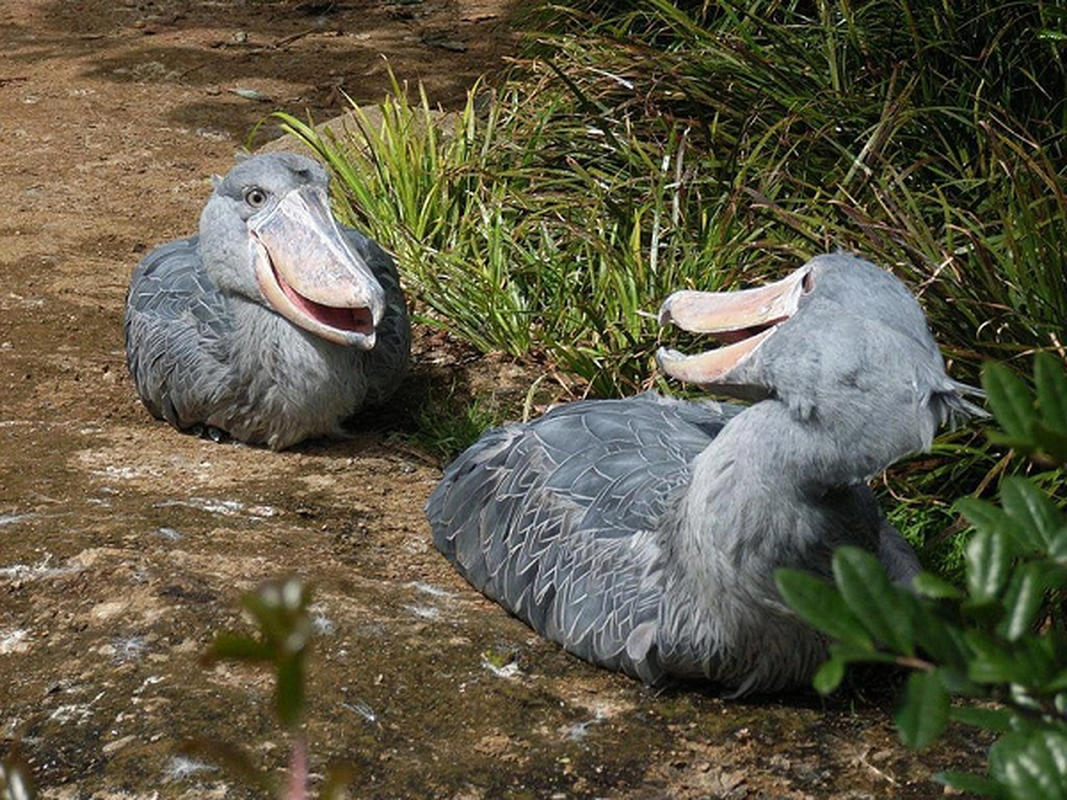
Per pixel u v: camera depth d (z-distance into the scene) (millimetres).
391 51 21625
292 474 10938
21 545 9406
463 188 14430
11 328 13148
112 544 9469
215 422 11359
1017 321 10273
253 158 11227
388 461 11266
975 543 3750
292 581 3293
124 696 8031
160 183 16953
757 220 12875
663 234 13141
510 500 9070
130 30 22766
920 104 13477
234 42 22156
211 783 7387
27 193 16438
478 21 23062
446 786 7480
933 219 12469
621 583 8289
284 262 10844
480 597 9273
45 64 21250
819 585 3600
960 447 9844
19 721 7879
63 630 8625
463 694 8188
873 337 7383
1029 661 3561
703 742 7906
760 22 14367
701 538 7738
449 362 12734
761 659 7977
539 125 14680
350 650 8484
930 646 3592
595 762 7723
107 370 12570
